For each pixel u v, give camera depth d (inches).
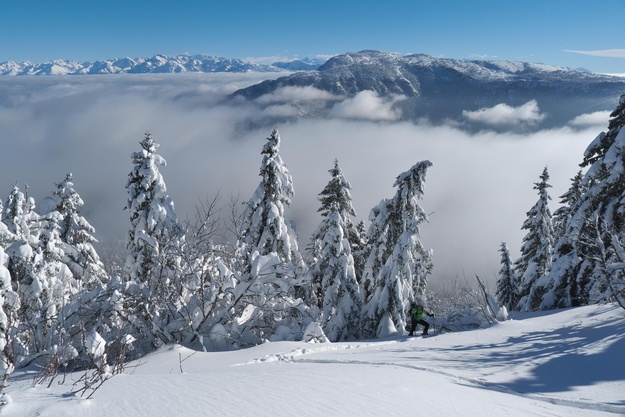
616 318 488.4
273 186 919.7
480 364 370.0
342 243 872.3
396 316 809.5
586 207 789.9
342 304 857.5
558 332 482.3
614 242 586.6
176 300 669.9
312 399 231.1
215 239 724.0
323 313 842.8
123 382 258.5
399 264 824.3
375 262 919.0
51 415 195.2
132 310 624.4
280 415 204.4
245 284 662.5
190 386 249.6
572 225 799.7
